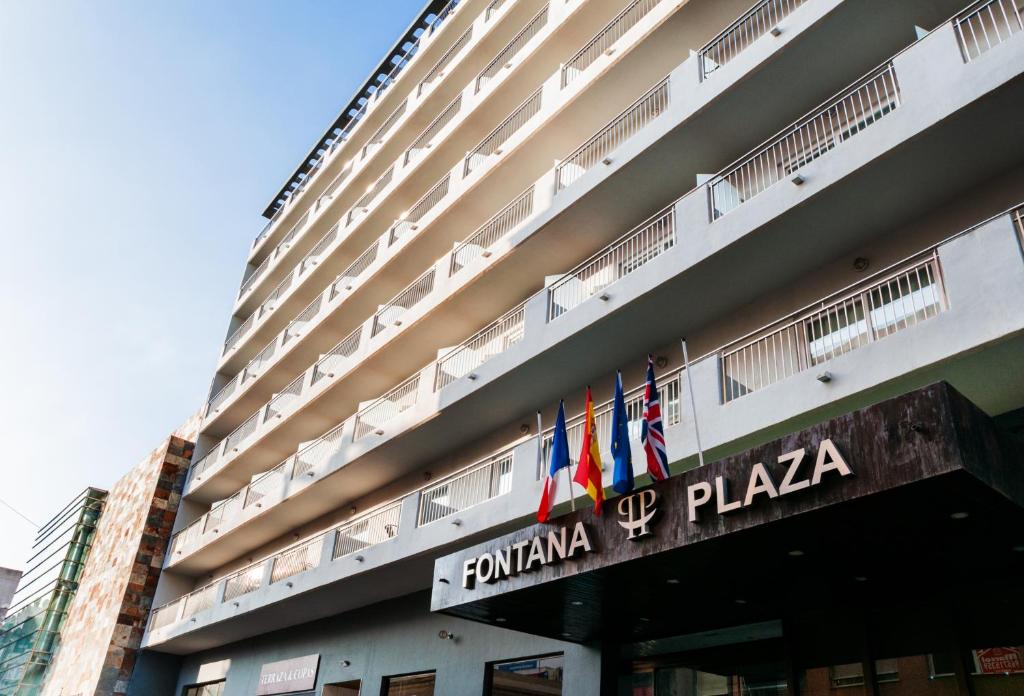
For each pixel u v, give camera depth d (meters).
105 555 33.84
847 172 11.00
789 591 10.16
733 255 12.55
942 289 9.61
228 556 28.84
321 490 22.34
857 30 12.62
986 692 8.98
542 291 16.09
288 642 23.20
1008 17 11.52
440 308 19.64
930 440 6.92
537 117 18.97
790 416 10.45
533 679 14.77
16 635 37.94
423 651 17.69
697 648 12.47
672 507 9.02
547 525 10.61
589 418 11.01
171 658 29.09
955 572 9.05
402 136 27.41
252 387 30.45
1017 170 10.60
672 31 16.23
